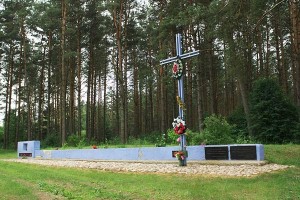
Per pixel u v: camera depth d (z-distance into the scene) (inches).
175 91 1489.9
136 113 1766.7
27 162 818.2
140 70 1691.7
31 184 436.5
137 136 1627.7
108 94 2274.9
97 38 1523.1
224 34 644.7
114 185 413.4
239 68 730.2
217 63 1382.9
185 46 1193.4
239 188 359.9
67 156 859.4
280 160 554.6
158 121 1876.2
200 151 591.5
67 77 1662.2
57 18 1433.3
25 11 1493.6
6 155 1214.9
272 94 840.9
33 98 2110.0
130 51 1774.1
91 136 1701.5
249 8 576.4
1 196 341.1
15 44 1678.2
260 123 834.2
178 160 589.3
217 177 429.1
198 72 1045.8
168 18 1050.1
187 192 346.3
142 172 515.2
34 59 1649.9
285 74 1218.6
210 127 666.8
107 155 749.9
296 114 829.8
